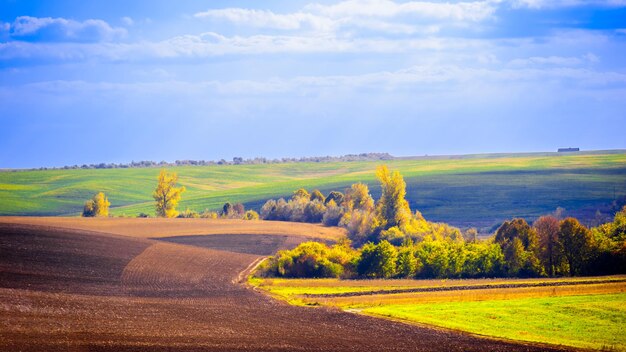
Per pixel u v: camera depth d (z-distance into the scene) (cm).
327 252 10662
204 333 5056
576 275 11594
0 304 5444
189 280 8938
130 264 9581
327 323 5878
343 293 8056
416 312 6500
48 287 7056
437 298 7419
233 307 6725
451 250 10900
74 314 5403
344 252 10938
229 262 11025
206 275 9531
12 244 9525
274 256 10925
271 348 4656
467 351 4803
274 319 6016
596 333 5622
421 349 4841
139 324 5228
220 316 6050
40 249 9488
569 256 11625
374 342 5062
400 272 10631
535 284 8900
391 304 7081
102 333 4662
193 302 6975
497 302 7112
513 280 9769
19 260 8506
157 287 8062
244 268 10556
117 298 6825
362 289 8525
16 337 4222
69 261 9012
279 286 8775
